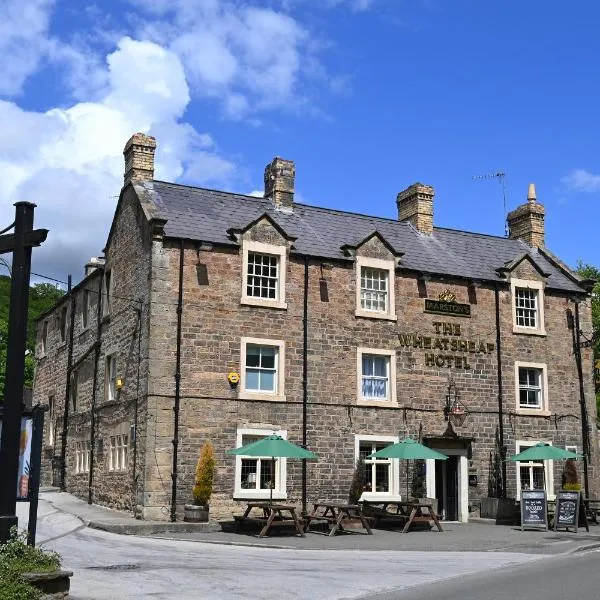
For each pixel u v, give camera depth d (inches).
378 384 1060.5
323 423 1003.3
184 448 919.0
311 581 542.9
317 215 1144.2
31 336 2311.8
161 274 946.1
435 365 1091.3
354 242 1110.4
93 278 1202.6
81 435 1171.3
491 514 1056.8
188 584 513.3
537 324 1182.3
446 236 1237.1
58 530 818.2
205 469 900.6
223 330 964.6
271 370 995.3
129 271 1027.9
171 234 960.3
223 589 499.5
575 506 945.5
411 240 1186.0
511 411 1130.0
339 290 1047.0
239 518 864.9
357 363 1038.4
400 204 1268.5
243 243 992.9
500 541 830.5
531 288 1186.6
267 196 1159.0
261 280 1009.5
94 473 1082.7
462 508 1067.9
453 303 1121.4
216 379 950.4
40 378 1470.2
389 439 1039.0
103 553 663.1
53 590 416.2
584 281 1232.2
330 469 997.2
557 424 1162.0
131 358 984.3
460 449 1086.4
